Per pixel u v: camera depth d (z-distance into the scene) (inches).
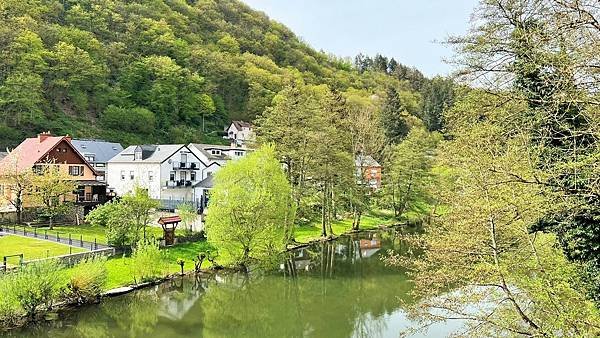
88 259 953.5
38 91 2672.2
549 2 342.6
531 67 380.8
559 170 343.6
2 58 2605.8
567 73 313.1
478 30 469.1
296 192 1494.8
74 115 2883.9
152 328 800.9
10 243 1195.9
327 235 1654.8
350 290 1038.4
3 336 739.4
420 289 628.7
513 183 366.9
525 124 425.7
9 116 2496.3
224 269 1170.0
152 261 1031.0
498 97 466.6
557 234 470.9
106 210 1262.3
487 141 422.9
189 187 2079.2
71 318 826.2
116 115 2967.5
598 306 410.0
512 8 431.8
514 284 460.4
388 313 881.5
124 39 3659.0
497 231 439.8
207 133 3440.0
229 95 3882.9
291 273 1181.7
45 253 1091.9
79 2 3767.2
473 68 479.5
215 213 1148.5
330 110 1877.5
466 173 446.6
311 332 792.3
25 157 1699.1
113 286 974.4
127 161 2094.0
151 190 2012.8
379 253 1412.4
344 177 1620.3
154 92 3304.6
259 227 1151.6
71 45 2970.0
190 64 3823.8
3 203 1524.4
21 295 784.3
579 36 313.7
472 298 432.5
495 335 425.1
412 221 1978.3
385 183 2037.4
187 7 4832.7
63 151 1722.4
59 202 1507.1
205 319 854.5
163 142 3061.0
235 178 1165.7
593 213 374.0
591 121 343.6
